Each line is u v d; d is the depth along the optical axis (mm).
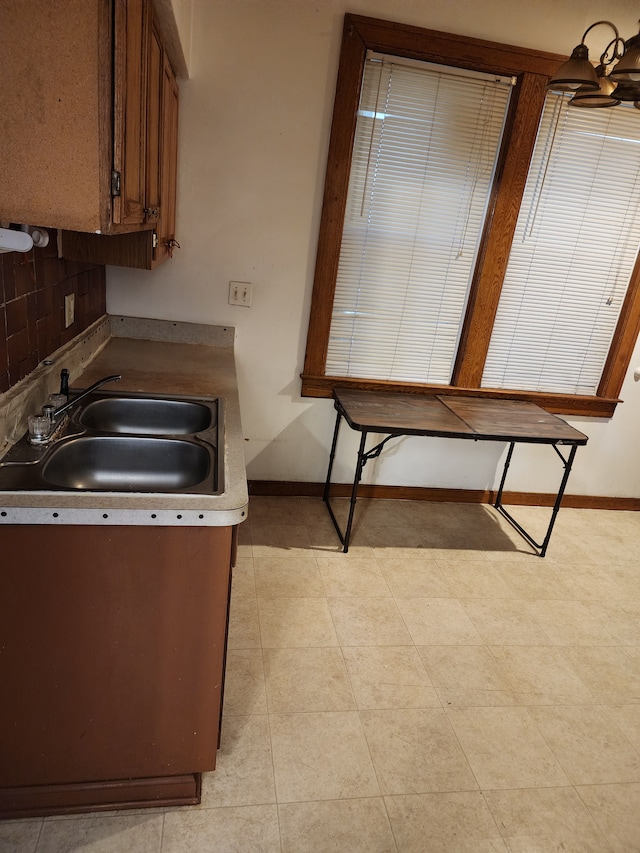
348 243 2795
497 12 2518
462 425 2570
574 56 1816
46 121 1074
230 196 2619
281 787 1542
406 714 1832
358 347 2992
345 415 2566
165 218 2158
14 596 1208
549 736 1813
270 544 2719
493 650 2182
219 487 1298
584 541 3127
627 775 1704
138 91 1344
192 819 1435
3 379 1410
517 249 2934
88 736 1372
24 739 1346
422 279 2920
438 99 2621
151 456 1595
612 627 2408
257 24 2387
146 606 1268
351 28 2412
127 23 1153
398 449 3217
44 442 1423
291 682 1908
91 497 1190
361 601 2377
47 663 1280
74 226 1141
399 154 2686
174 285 2723
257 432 3055
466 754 1710
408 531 2996
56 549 1184
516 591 2592
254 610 2246
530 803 1578
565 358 3205
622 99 1878
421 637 2205
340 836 1429
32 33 1023
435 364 3102
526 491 3461
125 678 1328
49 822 1397
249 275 2758
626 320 3113
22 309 1519
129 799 1455
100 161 1106
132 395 1916
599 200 2908
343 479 3225
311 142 2584
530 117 2654
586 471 3455
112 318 2713
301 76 2480
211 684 1368
